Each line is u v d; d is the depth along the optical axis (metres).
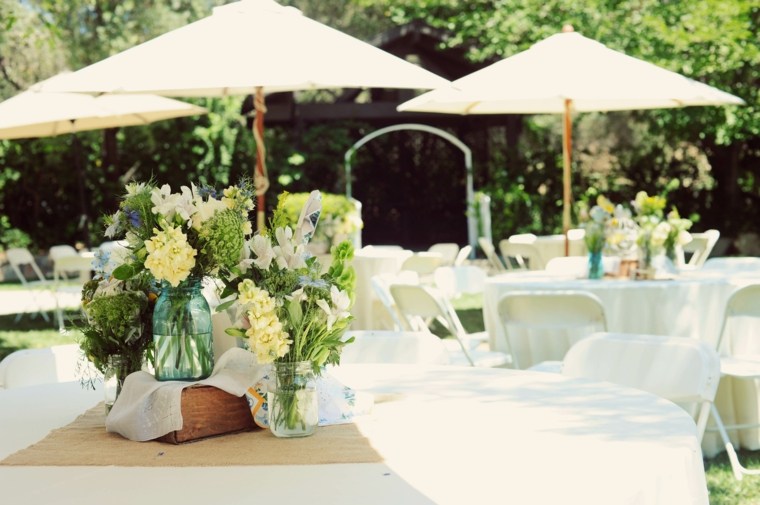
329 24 25.25
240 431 2.18
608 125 22.16
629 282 5.45
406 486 1.72
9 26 10.64
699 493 1.93
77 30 17.20
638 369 3.18
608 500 1.62
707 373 3.04
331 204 8.38
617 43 14.58
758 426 4.94
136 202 2.14
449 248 10.72
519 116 17.81
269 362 2.06
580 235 9.89
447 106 7.93
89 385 2.84
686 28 14.76
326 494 1.70
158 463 1.94
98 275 2.33
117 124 9.45
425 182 20.09
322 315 2.09
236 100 17.08
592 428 2.11
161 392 2.11
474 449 1.96
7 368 3.22
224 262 2.11
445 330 9.78
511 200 16.92
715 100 6.67
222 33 5.16
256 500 1.68
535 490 1.67
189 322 2.17
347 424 2.21
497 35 15.26
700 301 5.29
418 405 2.40
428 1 16.50
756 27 15.02
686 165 18.20
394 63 5.14
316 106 17.38
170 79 4.80
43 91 4.87
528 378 2.77
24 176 17.31
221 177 17.22
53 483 1.82
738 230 17.52
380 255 8.43
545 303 4.75
